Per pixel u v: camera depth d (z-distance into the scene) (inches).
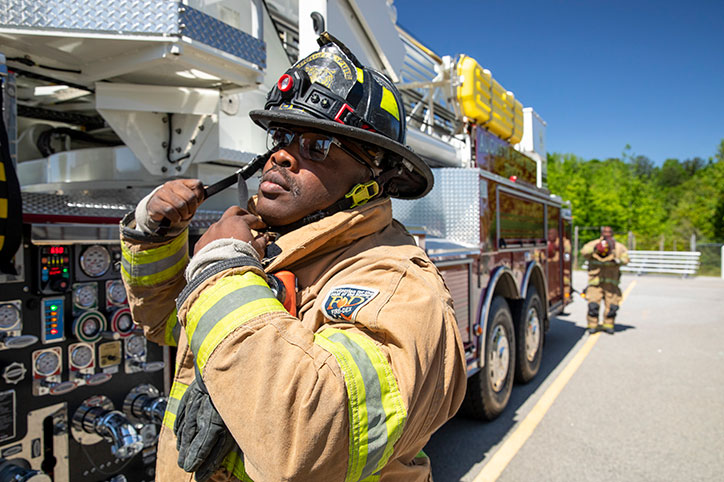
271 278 37.2
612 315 307.1
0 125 56.1
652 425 157.4
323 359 29.1
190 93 85.6
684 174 3378.4
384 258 38.8
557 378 209.3
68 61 76.4
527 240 189.9
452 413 39.1
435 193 142.7
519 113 190.7
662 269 725.9
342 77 41.5
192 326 32.2
